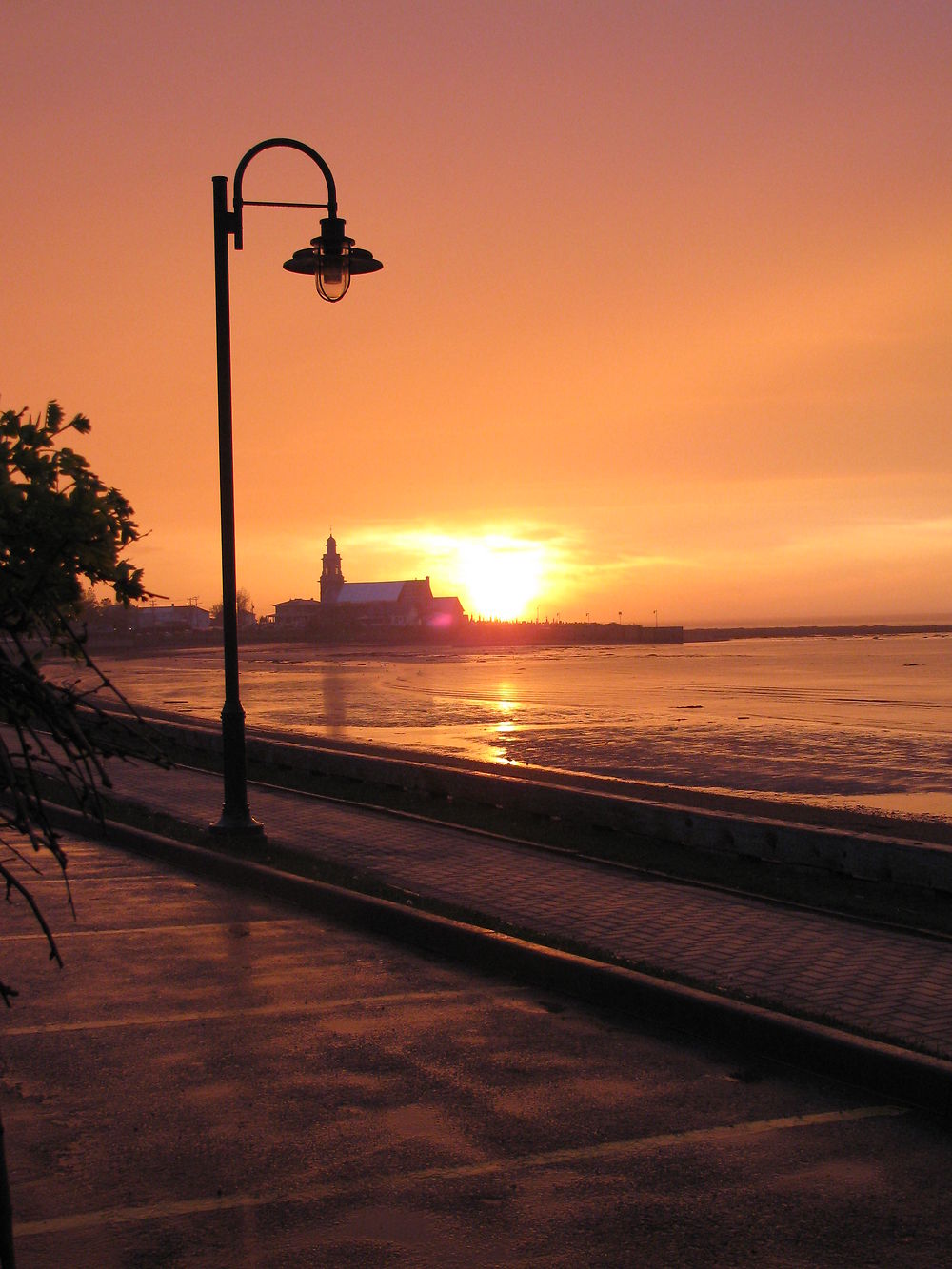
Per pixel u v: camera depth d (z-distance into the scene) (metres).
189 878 12.13
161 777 19.58
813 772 24.69
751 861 12.80
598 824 14.70
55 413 3.22
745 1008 7.08
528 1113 5.96
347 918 10.21
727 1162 5.41
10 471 3.16
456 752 28.55
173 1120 5.78
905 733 33.53
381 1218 4.82
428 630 187.38
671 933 9.52
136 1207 4.89
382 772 18.44
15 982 8.18
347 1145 5.52
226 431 13.20
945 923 9.89
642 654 123.12
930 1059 6.23
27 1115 5.84
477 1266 4.44
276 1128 5.70
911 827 16.22
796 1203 5.00
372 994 8.03
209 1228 4.72
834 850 11.88
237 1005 7.71
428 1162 5.35
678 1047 7.05
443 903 10.12
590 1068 6.64
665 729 34.94
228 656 13.49
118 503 3.32
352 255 13.37
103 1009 7.60
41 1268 4.41
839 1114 6.03
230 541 13.41
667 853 13.18
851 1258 4.54
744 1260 4.50
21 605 3.25
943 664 90.38
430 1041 7.06
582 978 8.05
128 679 67.88
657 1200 5.02
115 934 9.66
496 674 74.44
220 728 29.94
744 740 31.69
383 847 13.40
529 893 11.05
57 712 3.30
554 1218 4.84
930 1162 5.45
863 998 7.70
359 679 67.88
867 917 10.12
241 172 13.06
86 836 14.64
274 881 11.31
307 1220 4.79
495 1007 7.77
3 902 10.91
